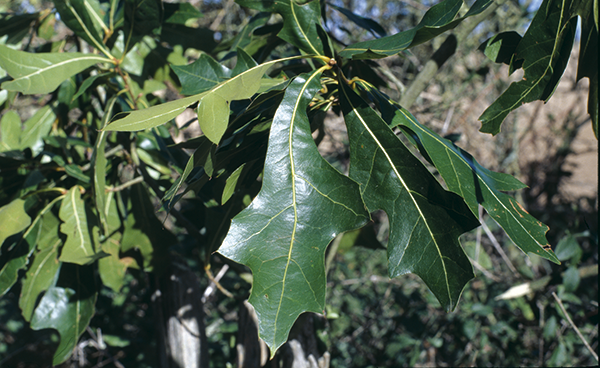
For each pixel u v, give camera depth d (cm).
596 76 38
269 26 53
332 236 33
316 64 52
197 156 35
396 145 35
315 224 33
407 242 35
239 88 33
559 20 35
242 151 39
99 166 47
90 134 64
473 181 35
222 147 38
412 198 35
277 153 34
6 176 56
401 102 51
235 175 36
